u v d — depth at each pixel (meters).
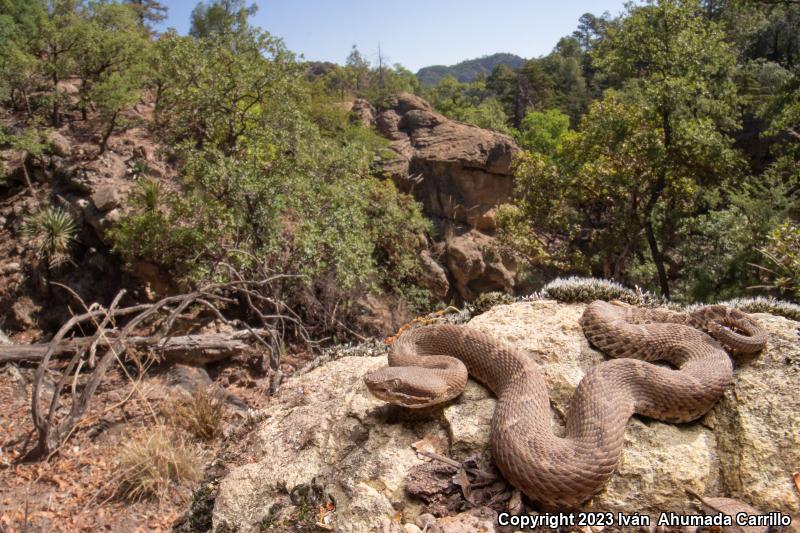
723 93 25.66
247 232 19.31
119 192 24.14
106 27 35.44
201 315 20.02
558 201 27.27
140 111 34.88
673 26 23.98
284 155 22.78
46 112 32.81
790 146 25.59
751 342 3.42
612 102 26.20
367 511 2.92
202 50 22.50
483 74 104.56
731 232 21.62
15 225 24.75
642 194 25.48
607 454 2.82
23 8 34.03
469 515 2.83
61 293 22.86
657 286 26.88
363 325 21.81
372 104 41.12
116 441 11.45
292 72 23.00
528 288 29.58
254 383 15.23
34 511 9.02
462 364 3.58
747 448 2.98
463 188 32.09
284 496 3.25
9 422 12.73
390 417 3.52
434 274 28.31
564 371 3.64
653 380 3.20
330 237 19.64
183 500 9.11
